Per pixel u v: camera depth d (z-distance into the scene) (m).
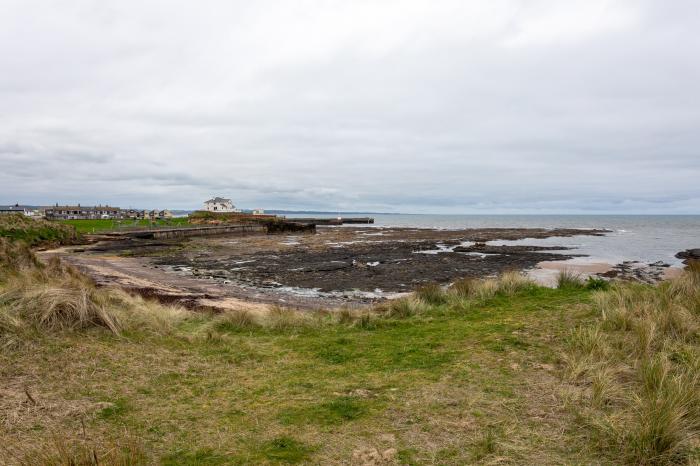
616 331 6.32
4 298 6.79
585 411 3.98
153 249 39.22
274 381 5.12
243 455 3.36
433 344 6.43
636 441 3.33
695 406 3.81
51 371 5.00
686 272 9.60
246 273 24.84
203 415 4.13
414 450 3.41
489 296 9.99
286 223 80.06
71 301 6.73
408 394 4.56
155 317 7.96
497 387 4.66
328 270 26.02
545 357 5.54
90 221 83.44
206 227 67.25
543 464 3.17
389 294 18.86
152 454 3.38
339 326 8.40
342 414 4.12
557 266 27.59
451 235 62.69
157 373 5.27
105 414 4.10
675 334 5.93
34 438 3.56
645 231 74.06
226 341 6.99
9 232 35.62
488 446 3.40
